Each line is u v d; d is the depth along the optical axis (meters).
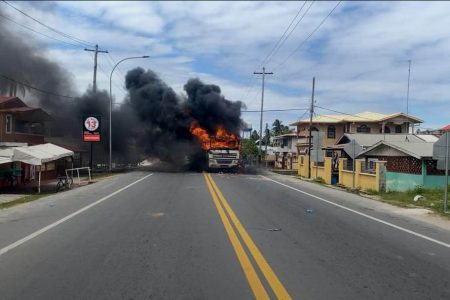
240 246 9.49
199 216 13.95
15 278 6.99
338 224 13.17
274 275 7.27
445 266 8.25
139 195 20.61
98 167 53.78
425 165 25.89
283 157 68.56
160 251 8.96
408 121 64.19
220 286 6.62
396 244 10.32
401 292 6.55
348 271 7.68
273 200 19.52
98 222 12.70
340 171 33.72
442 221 14.96
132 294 6.23
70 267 7.68
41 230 11.39
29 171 30.44
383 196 24.12
